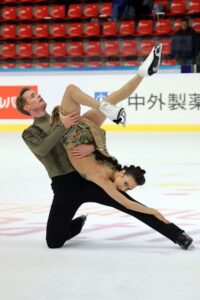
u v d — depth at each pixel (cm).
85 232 1025
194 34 2697
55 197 909
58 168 900
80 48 3097
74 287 708
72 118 858
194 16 3089
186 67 2514
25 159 1952
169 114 2502
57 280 739
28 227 1066
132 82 889
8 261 837
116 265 808
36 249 908
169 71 2511
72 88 871
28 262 830
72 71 2583
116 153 2005
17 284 724
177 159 1886
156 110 2506
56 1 3250
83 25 3169
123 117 839
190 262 817
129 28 3083
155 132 2514
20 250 902
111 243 941
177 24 3058
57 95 2577
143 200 1321
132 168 884
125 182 877
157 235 993
